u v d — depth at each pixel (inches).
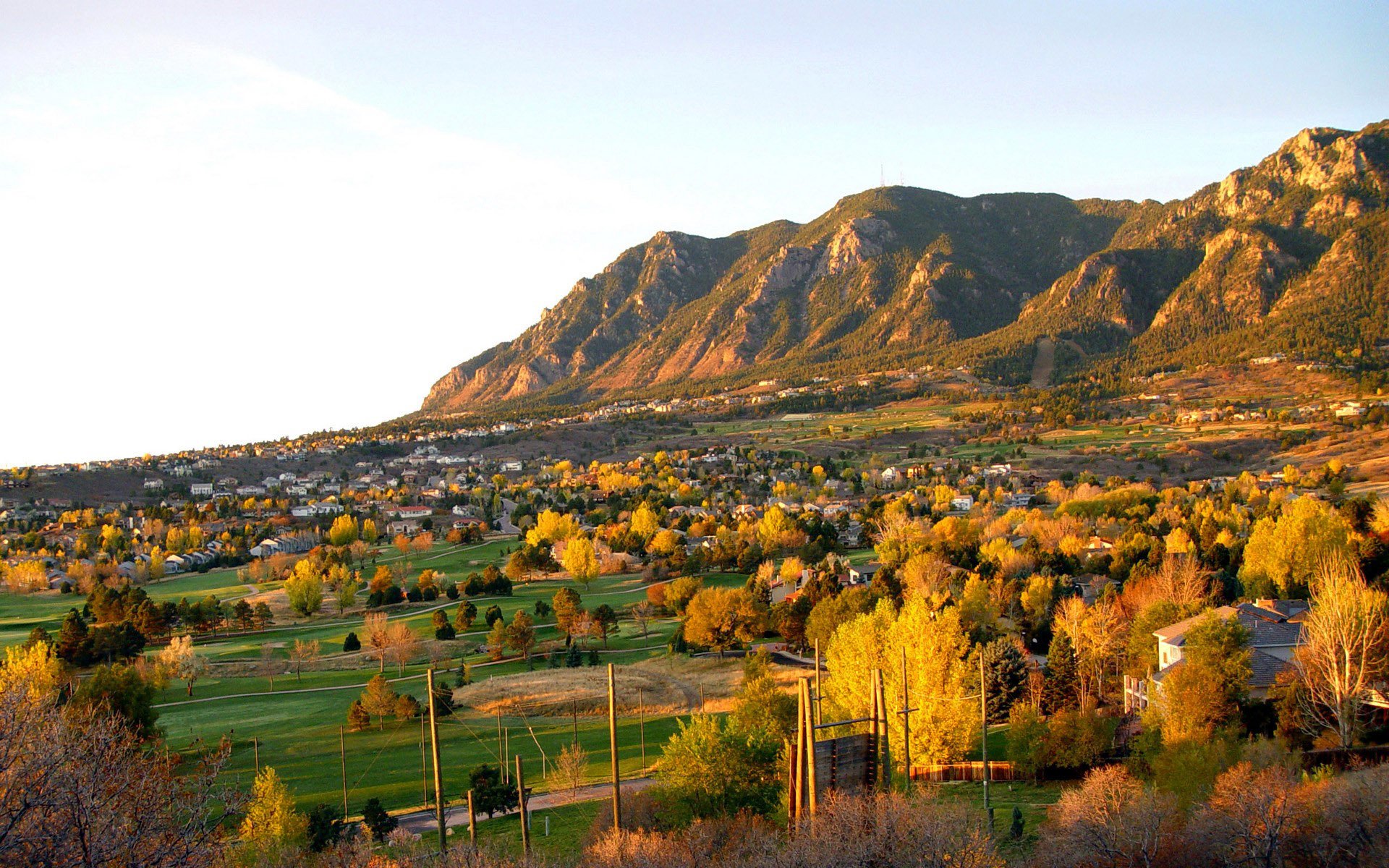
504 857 1692.9
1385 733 2015.3
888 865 1334.9
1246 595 3823.8
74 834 839.7
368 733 3166.8
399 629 4367.6
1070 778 2148.1
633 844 1553.9
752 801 1887.3
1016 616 4141.2
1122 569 4729.3
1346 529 3981.3
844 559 6028.5
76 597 6638.8
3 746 834.2
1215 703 2062.0
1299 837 1403.8
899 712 1951.3
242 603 5300.2
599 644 4547.2
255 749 2945.4
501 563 7204.7
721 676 3720.5
